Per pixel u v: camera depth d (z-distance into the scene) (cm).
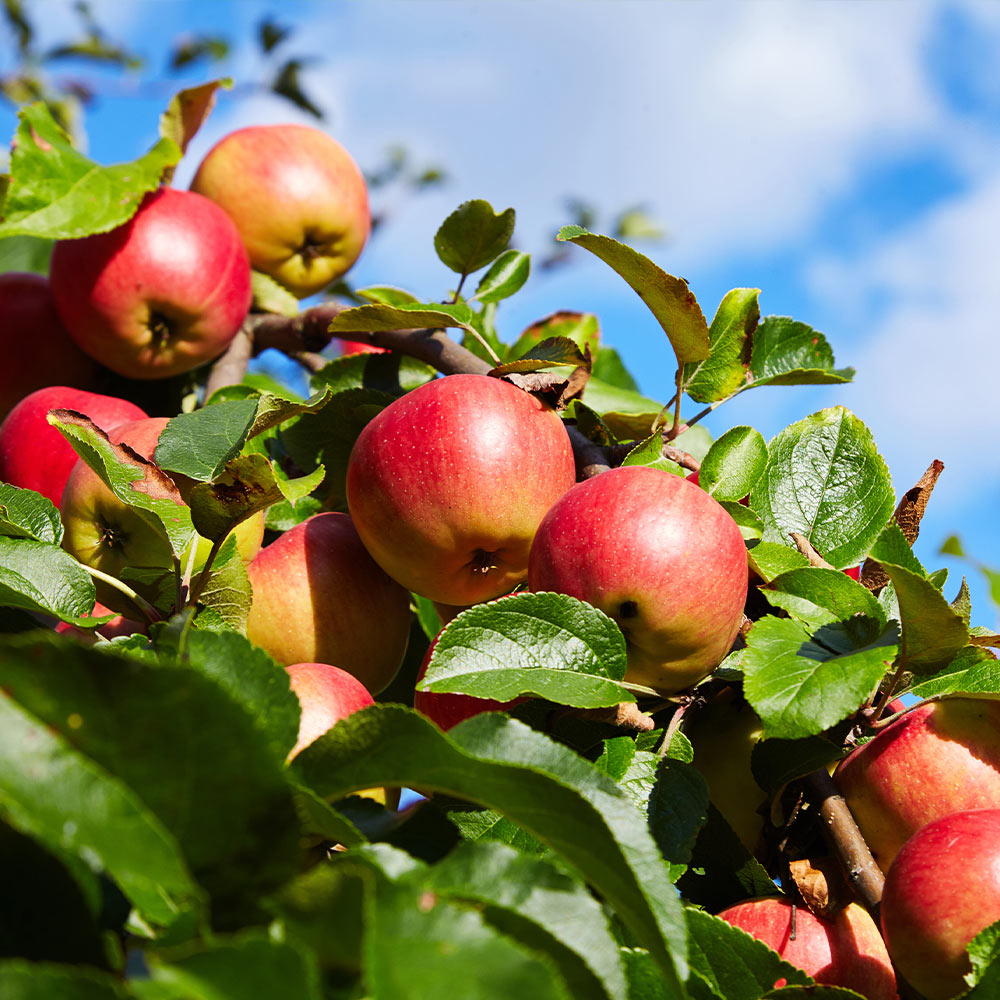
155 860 47
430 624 88
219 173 96
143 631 78
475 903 56
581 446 83
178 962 44
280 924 49
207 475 74
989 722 73
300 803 58
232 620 75
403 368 92
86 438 73
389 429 78
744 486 79
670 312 80
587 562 73
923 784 72
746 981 67
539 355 81
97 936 49
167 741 50
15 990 41
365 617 81
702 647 74
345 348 102
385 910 47
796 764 73
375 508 78
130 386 95
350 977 48
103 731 50
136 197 88
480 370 86
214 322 91
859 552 80
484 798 61
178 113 95
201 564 76
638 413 91
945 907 68
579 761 62
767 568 76
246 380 95
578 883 56
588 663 72
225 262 91
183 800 51
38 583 72
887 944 70
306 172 96
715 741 76
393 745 61
